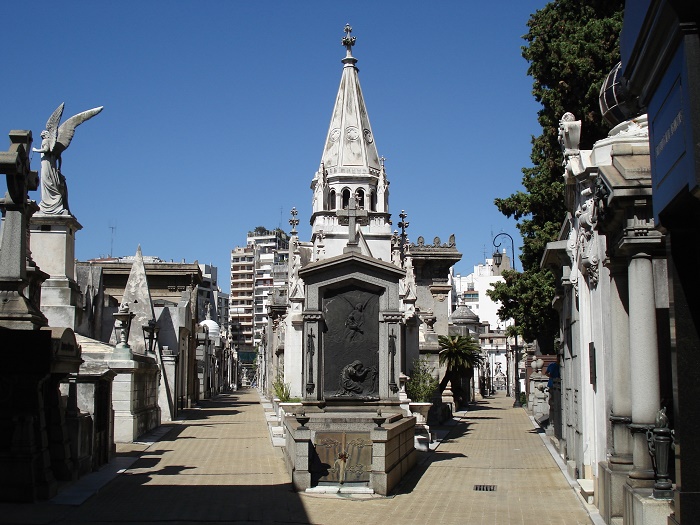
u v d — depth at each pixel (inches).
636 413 411.5
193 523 449.7
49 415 565.9
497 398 2711.6
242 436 1017.5
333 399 730.2
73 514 470.0
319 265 735.1
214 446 887.1
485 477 661.9
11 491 495.8
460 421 1397.6
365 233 1974.7
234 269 7317.9
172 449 850.8
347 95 2137.1
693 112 253.1
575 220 611.2
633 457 414.9
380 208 2065.7
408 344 1065.5
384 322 741.9
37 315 530.9
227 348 3484.3
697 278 314.3
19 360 503.5
